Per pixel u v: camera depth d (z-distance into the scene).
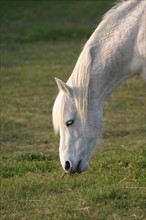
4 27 35.41
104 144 15.81
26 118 18.94
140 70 12.06
